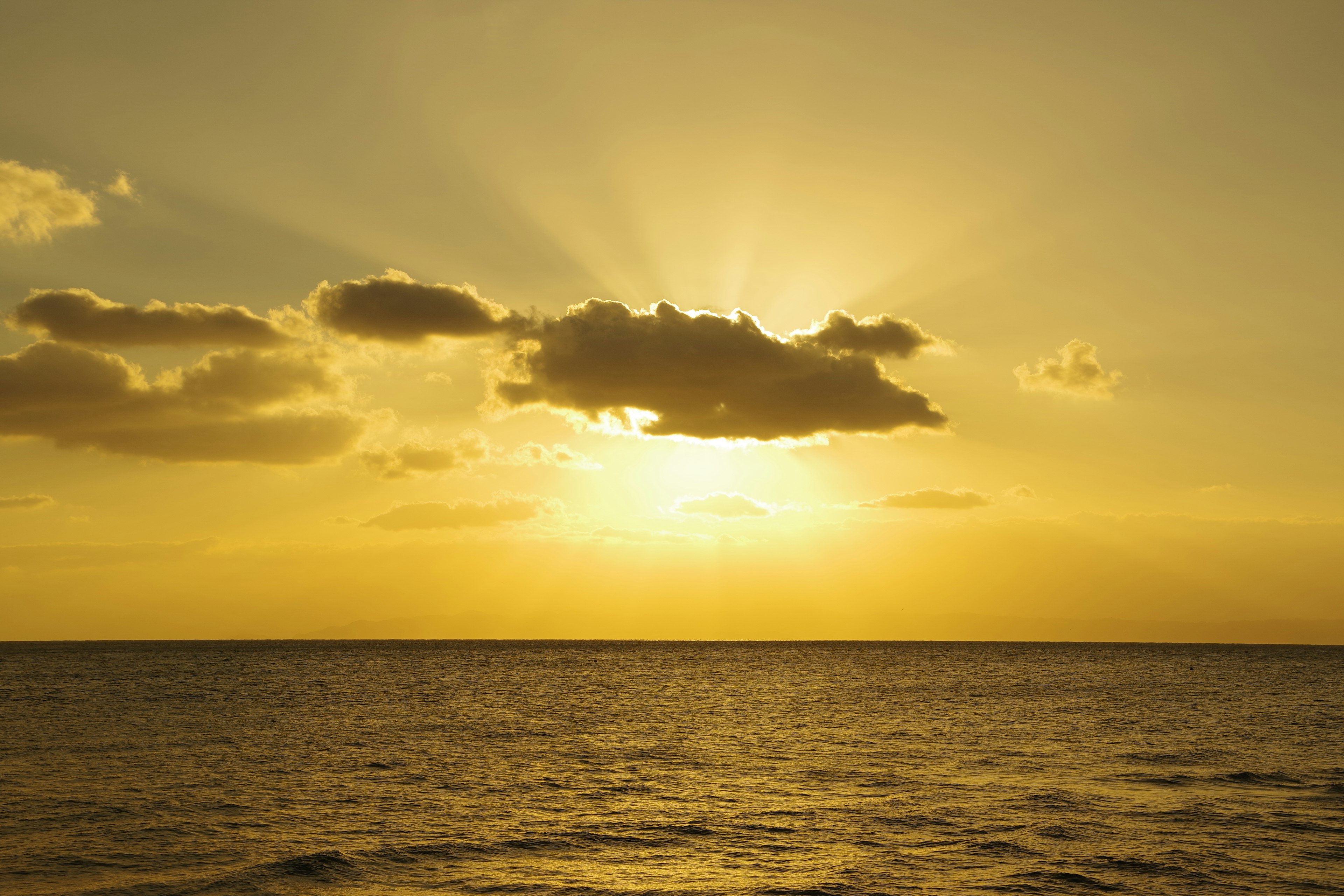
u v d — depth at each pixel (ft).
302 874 88.38
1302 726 227.81
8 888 83.87
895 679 447.42
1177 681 426.51
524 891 83.97
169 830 106.73
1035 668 577.02
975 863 93.25
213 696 312.29
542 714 258.16
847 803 125.39
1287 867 91.86
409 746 184.96
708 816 116.47
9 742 185.68
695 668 578.25
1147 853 97.09
